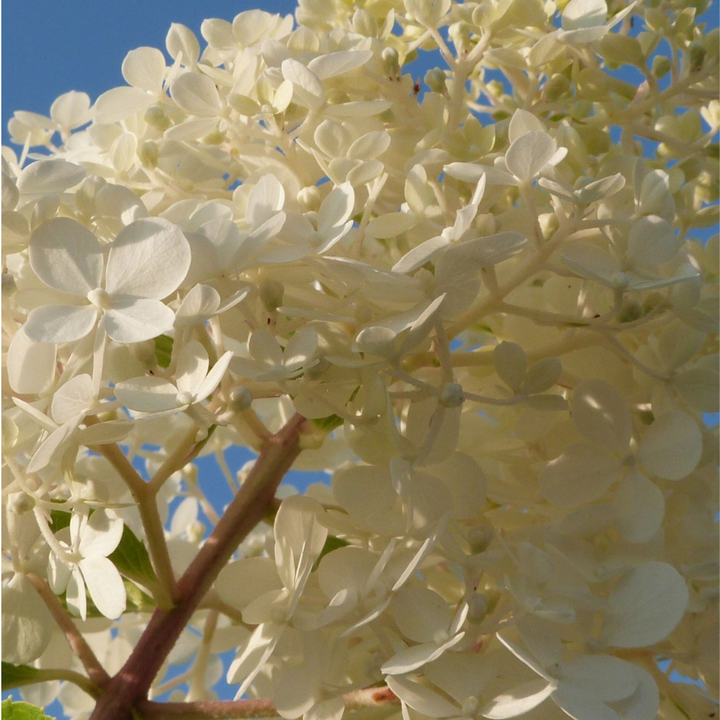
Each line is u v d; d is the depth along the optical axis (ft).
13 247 1.19
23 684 1.29
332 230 1.22
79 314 1.17
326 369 1.23
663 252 1.25
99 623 1.46
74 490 1.23
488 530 1.25
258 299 1.24
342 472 1.26
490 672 1.21
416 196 1.29
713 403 1.32
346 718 1.31
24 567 1.26
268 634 1.23
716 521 1.33
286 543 1.26
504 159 1.25
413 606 1.23
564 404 1.28
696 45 1.44
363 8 1.47
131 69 1.42
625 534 1.28
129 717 1.28
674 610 1.24
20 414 1.23
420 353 1.27
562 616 1.20
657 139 1.47
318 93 1.30
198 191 1.39
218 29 1.46
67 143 1.57
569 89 1.44
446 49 1.39
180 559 1.56
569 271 1.26
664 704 1.35
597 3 1.39
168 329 1.15
